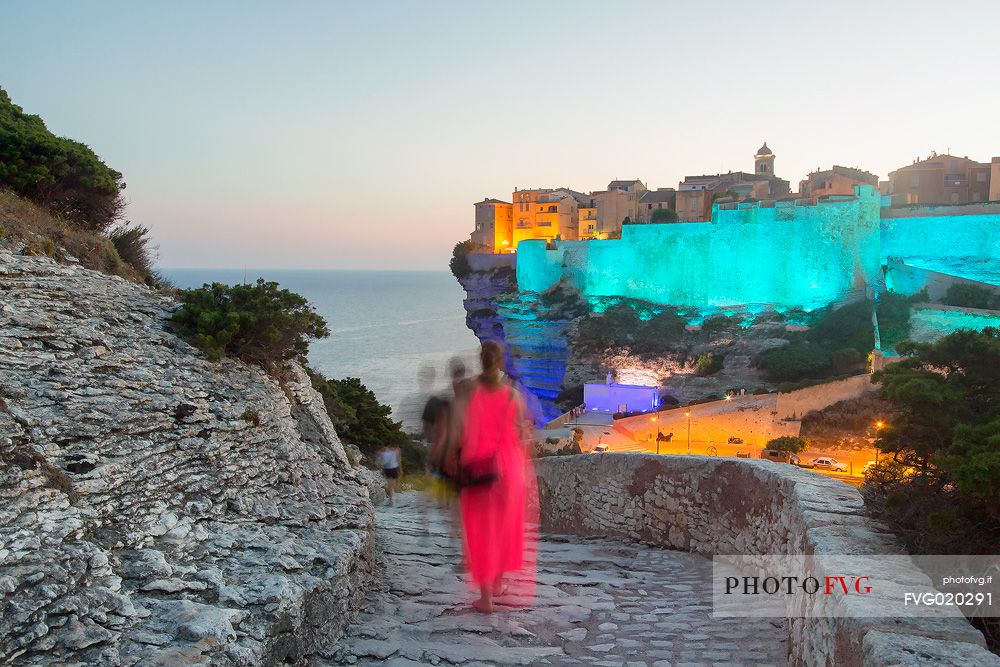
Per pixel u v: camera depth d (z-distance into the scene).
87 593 4.92
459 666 5.63
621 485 11.41
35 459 5.98
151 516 6.33
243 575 5.92
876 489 6.48
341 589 6.58
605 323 85.88
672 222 97.06
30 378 7.18
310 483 8.66
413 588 7.69
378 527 11.00
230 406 8.72
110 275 11.55
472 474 6.71
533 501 13.88
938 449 6.36
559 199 119.38
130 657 4.39
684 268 88.81
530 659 5.80
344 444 19.33
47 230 12.17
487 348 6.65
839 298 80.25
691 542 9.98
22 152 14.27
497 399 6.65
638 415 59.56
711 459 9.77
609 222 116.81
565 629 6.60
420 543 9.79
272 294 10.77
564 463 12.94
